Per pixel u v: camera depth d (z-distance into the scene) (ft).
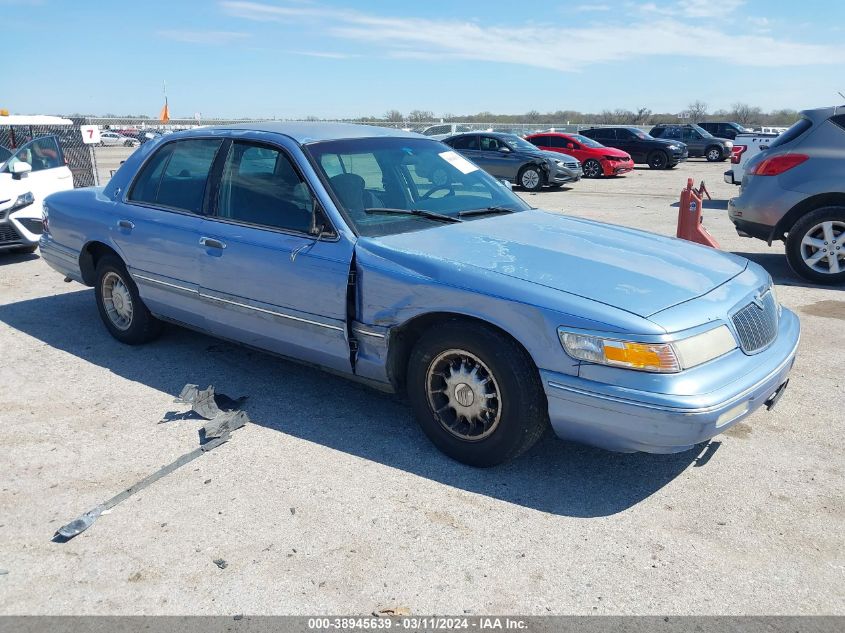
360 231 12.71
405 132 16.28
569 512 10.68
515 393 10.89
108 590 9.05
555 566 9.45
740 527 10.27
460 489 11.32
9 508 10.88
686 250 13.15
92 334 19.15
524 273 11.17
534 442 11.47
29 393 15.16
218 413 13.89
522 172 61.57
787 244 24.44
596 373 10.11
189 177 15.58
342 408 14.30
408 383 12.35
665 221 39.63
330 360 13.16
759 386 10.57
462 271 11.31
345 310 12.47
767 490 11.23
